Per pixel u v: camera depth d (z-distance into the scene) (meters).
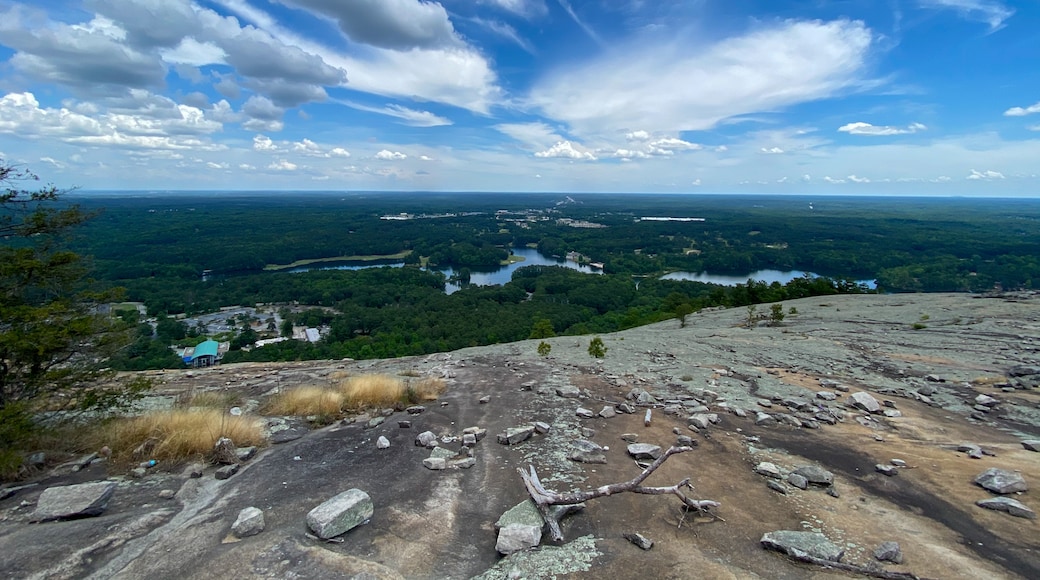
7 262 6.79
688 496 5.88
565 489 6.01
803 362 14.23
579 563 4.51
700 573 4.33
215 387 12.10
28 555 4.43
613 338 21.89
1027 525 5.26
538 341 21.67
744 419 9.12
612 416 9.13
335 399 9.54
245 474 6.41
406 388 10.73
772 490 6.13
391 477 6.39
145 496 5.70
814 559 4.49
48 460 6.52
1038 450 7.42
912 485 6.32
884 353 15.09
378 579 4.18
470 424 8.67
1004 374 12.05
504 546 4.71
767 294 40.06
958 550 4.80
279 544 4.68
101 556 4.50
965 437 8.16
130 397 7.88
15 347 6.37
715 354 15.91
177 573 4.26
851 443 7.85
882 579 4.34
